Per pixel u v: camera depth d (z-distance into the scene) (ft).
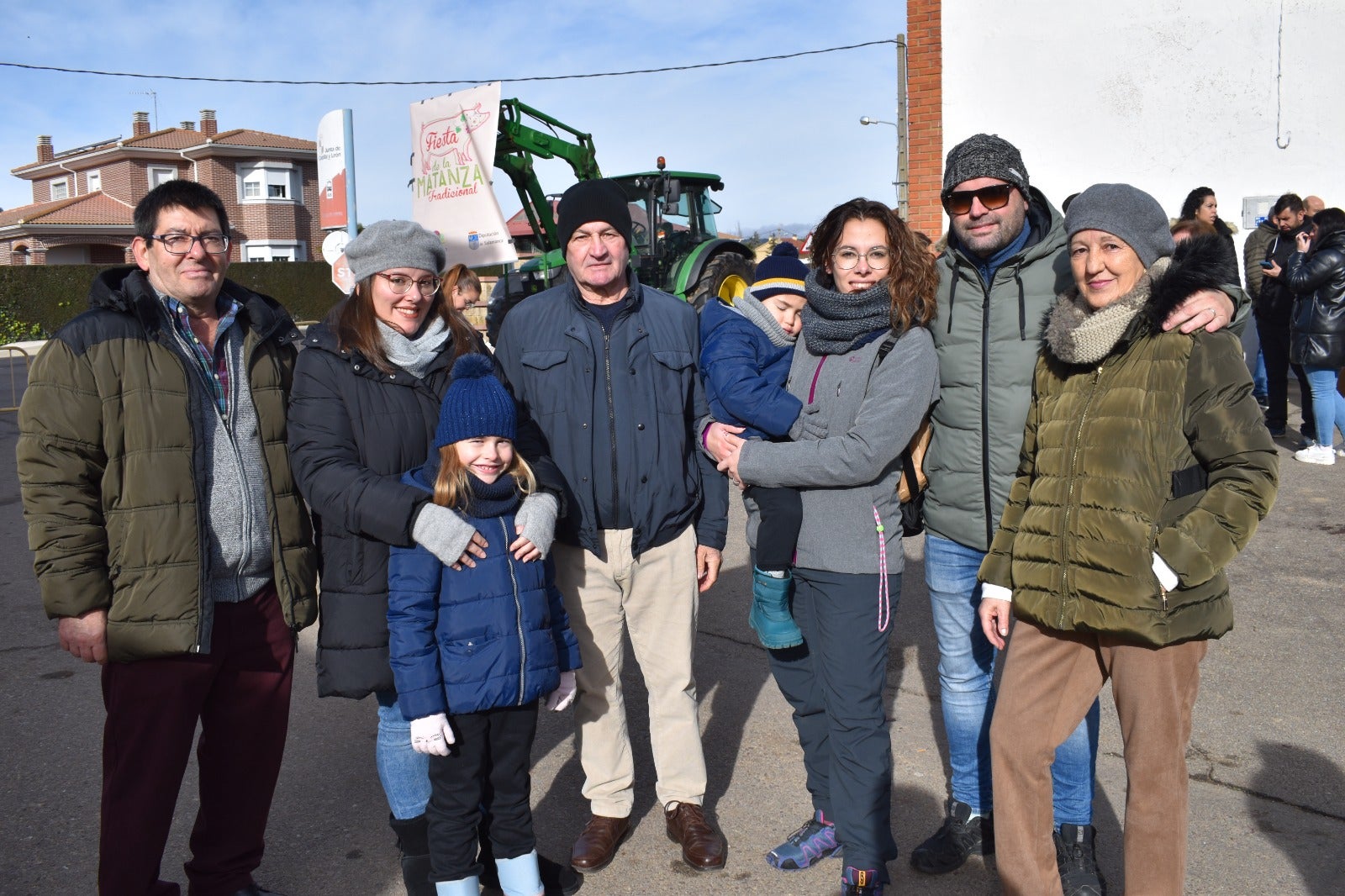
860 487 8.32
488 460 7.82
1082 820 8.38
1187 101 27.68
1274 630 13.79
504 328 9.53
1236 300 6.88
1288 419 26.66
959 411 8.47
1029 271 8.11
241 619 7.99
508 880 8.25
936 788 10.50
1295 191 26.99
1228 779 10.20
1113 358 7.02
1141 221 6.96
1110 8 27.96
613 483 9.07
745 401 8.64
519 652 7.82
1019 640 7.37
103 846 7.47
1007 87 29.14
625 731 9.55
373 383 8.09
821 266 8.61
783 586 8.64
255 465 7.97
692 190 43.75
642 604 9.44
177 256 7.32
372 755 11.48
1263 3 26.58
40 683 13.35
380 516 7.56
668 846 9.59
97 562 7.18
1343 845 9.02
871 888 8.19
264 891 8.52
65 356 7.06
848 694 8.29
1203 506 6.53
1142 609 6.56
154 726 7.47
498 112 32.89
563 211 8.96
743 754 11.33
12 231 116.67
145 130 141.49
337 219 26.91
